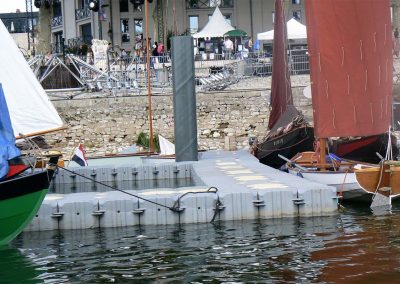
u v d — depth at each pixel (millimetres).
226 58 52125
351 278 12898
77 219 18938
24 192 16766
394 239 16219
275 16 33219
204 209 19234
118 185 28969
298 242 16234
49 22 66688
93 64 50188
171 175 30000
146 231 18297
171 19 62375
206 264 14414
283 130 31641
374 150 26766
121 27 64438
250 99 41750
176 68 30391
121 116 41438
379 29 24094
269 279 13039
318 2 23266
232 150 37906
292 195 19547
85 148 41062
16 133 23422
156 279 13367
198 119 41594
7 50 23109
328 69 23500
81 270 14328
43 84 45125
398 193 21531
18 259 15508
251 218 19391
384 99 24469
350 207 21266
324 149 24016
